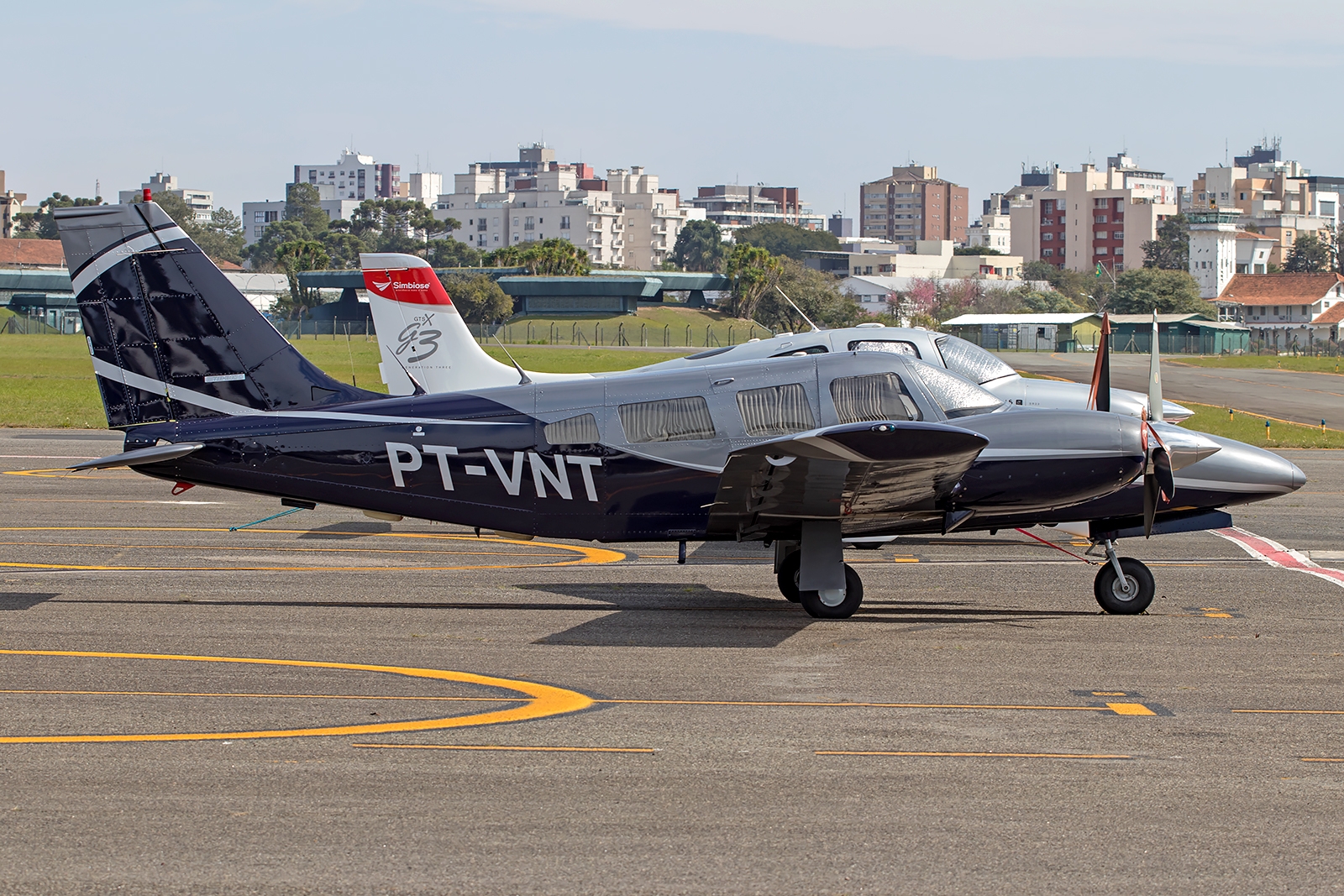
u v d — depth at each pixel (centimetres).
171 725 1569
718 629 2180
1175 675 1859
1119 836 1233
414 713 1633
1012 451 2270
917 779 1389
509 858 1171
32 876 1128
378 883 1118
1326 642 2089
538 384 2389
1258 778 1403
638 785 1364
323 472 2367
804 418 2328
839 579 2247
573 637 2102
